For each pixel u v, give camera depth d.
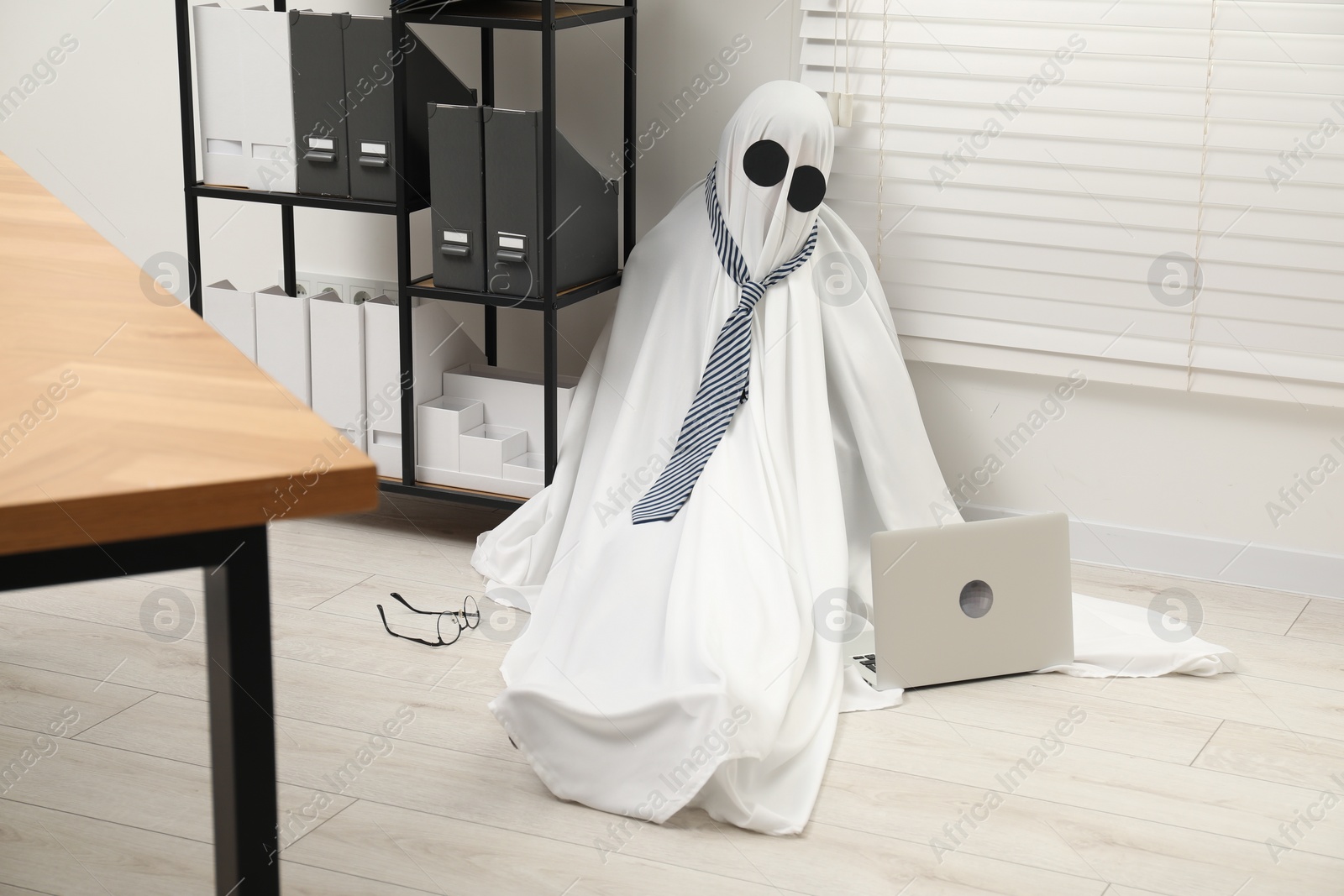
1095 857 1.74
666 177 2.87
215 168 2.78
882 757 1.99
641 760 1.83
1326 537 2.60
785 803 1.85
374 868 1.68
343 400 2.75
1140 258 2.55
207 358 1.13
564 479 2.56
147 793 1.83
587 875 1.68
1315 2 2.36
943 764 1.97
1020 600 2.23
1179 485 2.68
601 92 2.87
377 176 2.63
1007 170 2.59
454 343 2.85
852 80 2.65
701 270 2.49
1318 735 2.08
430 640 2.35
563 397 2.63
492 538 2.63
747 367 2.35
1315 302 2.46
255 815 0.98
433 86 2.67
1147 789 1.91
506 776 1.92
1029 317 2.65
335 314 2.69
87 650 2.25
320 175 2.68
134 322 1.23
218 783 0.99
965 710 2.14
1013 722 2.10
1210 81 2.44
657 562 2.20
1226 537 2.67
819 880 1.68
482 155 2.48
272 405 1.01
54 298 1.30
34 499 0.81
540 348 3.06
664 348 2.50
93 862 1.66
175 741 1.96
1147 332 2.58
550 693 1.85
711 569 2.10
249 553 0.91
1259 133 2.43
